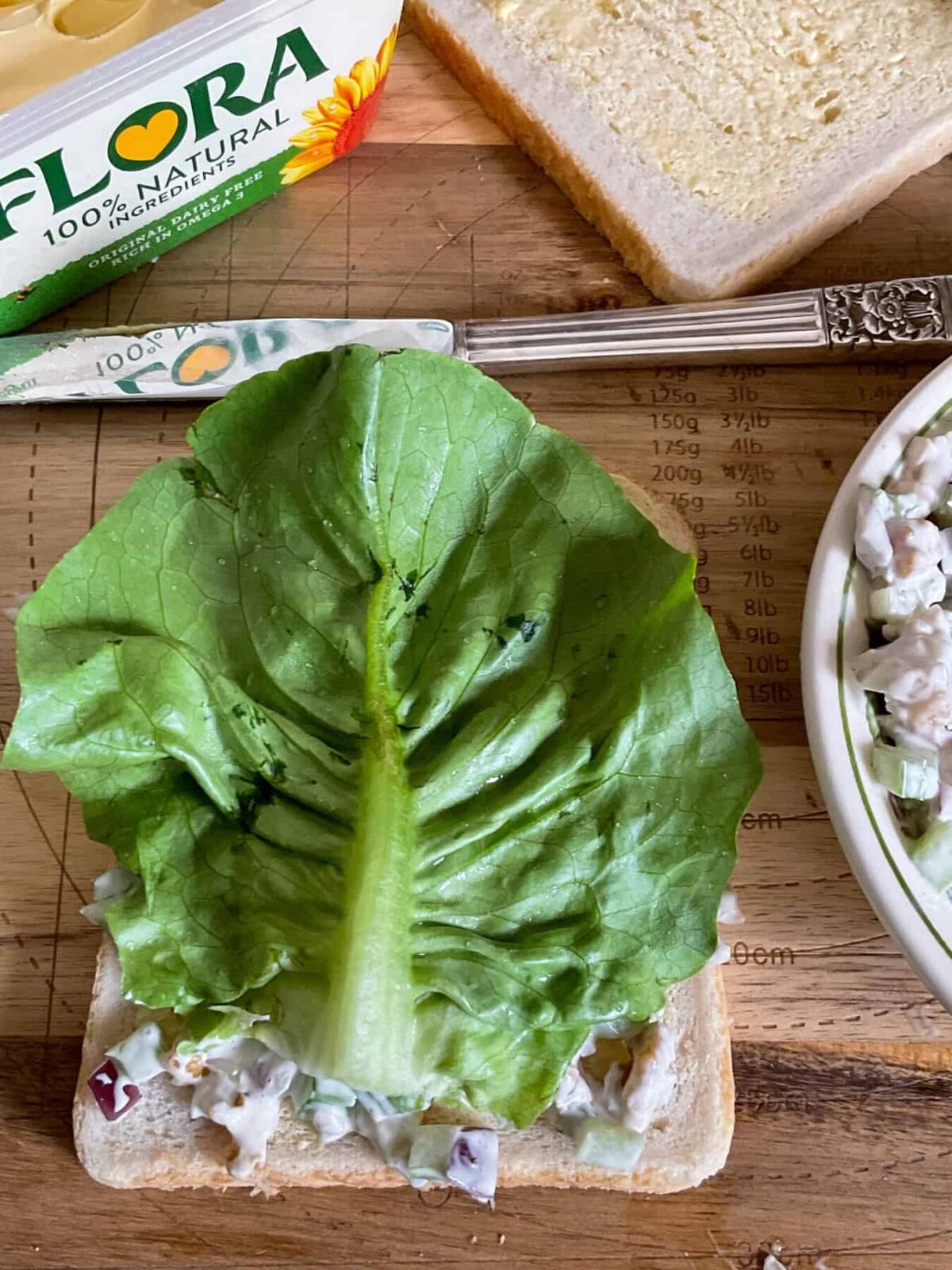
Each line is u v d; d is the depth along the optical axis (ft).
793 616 0.93
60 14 0.85
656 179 1.00
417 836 0.73
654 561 0.77
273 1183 0.81
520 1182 0.81
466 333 0.95
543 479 0.78
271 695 0.74
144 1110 0.80
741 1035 0.85
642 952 0.74
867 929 0.87
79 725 0.71
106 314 0.99
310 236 1.02
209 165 0.94
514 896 0.74
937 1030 0.85
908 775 0.78
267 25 0.85
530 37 1.03
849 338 0.96
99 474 0.95
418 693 0.75
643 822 0.75
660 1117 0.81
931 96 1.04
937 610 0.81
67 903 0.86
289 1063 0.77
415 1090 0.72
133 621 0.75
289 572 0.75
